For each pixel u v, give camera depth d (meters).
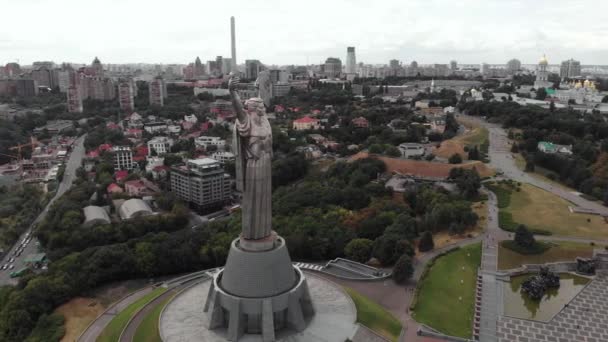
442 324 128.62
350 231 183.50
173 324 114.25
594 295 146.75
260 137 108.38
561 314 136.38
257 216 112.00
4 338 134.12
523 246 172.12
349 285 147.88
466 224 190.50
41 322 135.75
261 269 109.75
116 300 152.25
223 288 114.31
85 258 165.88
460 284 150.38
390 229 178.50
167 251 170.12
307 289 118.19
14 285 166.38
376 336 114.38
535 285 146.62
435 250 172.50
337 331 112.94
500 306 139.88
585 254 168.25
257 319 109.56
